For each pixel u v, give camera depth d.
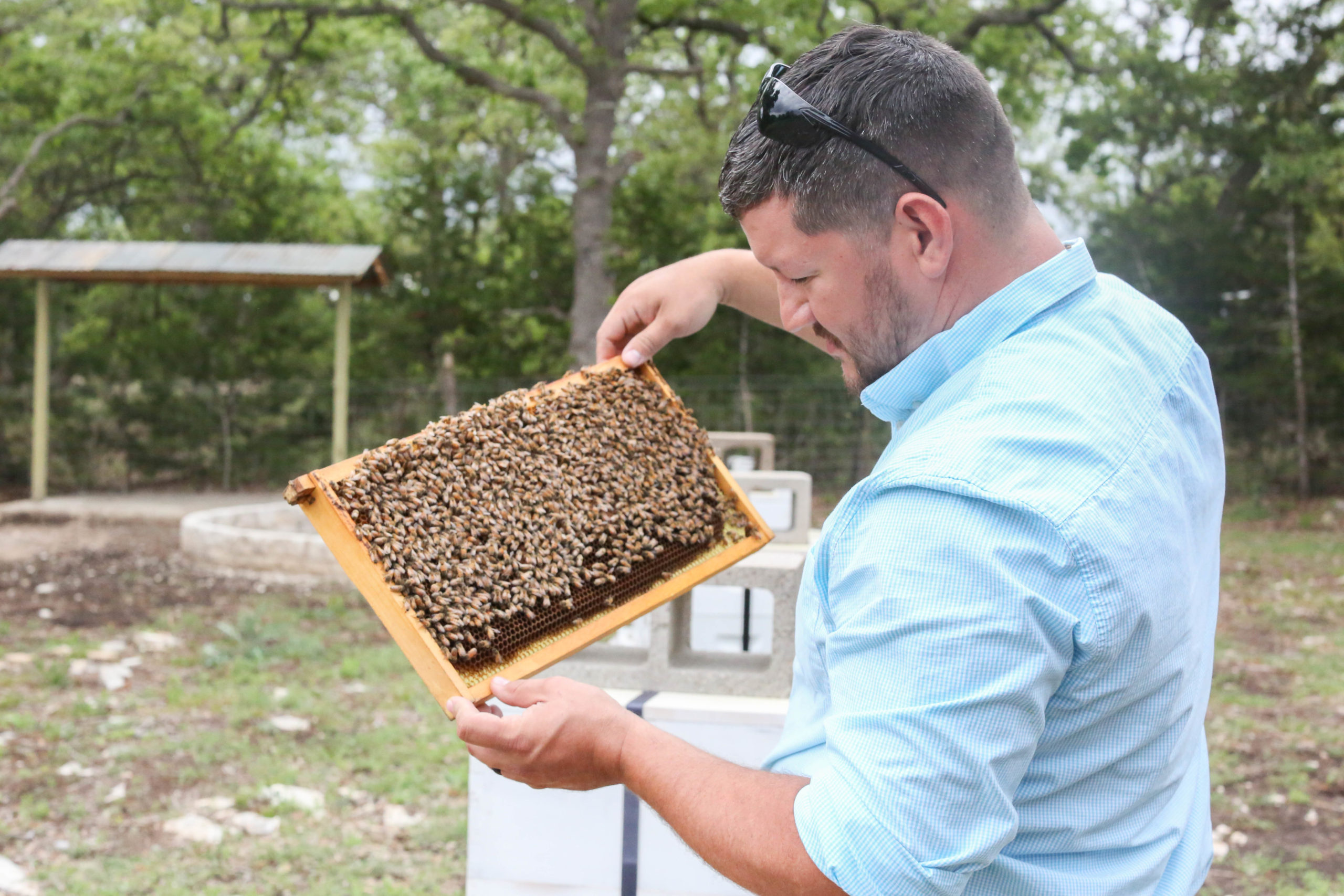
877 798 0.99
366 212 22.09
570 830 2.39
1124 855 1.18
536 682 1.32
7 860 3.81
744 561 2.54
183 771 4.66
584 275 14.16
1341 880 3.86
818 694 1.34
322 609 8.04
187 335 16.12
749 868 1.10
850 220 1.16
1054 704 1.07
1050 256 1.22
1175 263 15.44
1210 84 14.22
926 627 1.00
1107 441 1.07
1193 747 1.30
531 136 18.56
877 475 1.12
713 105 17.53
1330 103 15.27
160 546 10.76
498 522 1.56
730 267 1.87
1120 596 1.02
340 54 16.22
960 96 1.14
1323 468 14.84
